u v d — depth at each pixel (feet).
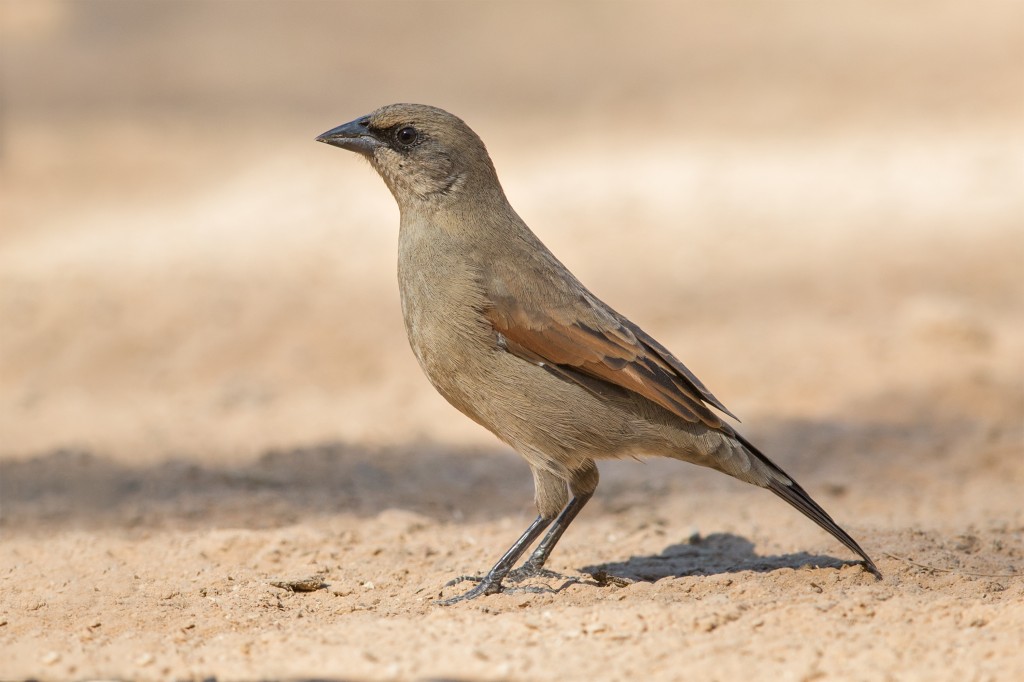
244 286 70.18
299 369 58.95
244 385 56.70
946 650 23.45
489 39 158.10
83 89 138.00
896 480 42.98
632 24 159.02
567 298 29.40
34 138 114.01
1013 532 35.32
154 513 38.91
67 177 100.53
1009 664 22.71
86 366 59.72
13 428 51.13
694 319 64.28
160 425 51.26
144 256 77.51
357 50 155.94
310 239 80.53
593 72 138.62
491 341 29.14
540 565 30.07
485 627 25.17
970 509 38.83
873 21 148.77
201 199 93.45
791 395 53.78
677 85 129.90
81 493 41.68
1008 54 130.21
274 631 26.12
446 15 171.12
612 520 39.01
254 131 118.11
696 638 24.25
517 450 29.84
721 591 28.48
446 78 140.36
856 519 37.65
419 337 30.04
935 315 59.57
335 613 28.50
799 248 77.51
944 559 31.63
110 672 23.54
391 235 81.10
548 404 29.07
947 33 140.67
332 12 175.83
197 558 33.04
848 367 56.59
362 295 68.90
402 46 157.69
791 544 34.35
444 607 28.04
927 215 83.97
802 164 98.58
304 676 22.74
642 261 75.15
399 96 132.77
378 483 43.57
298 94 135.13
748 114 116.78
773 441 47.98
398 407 54.08
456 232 29.94
